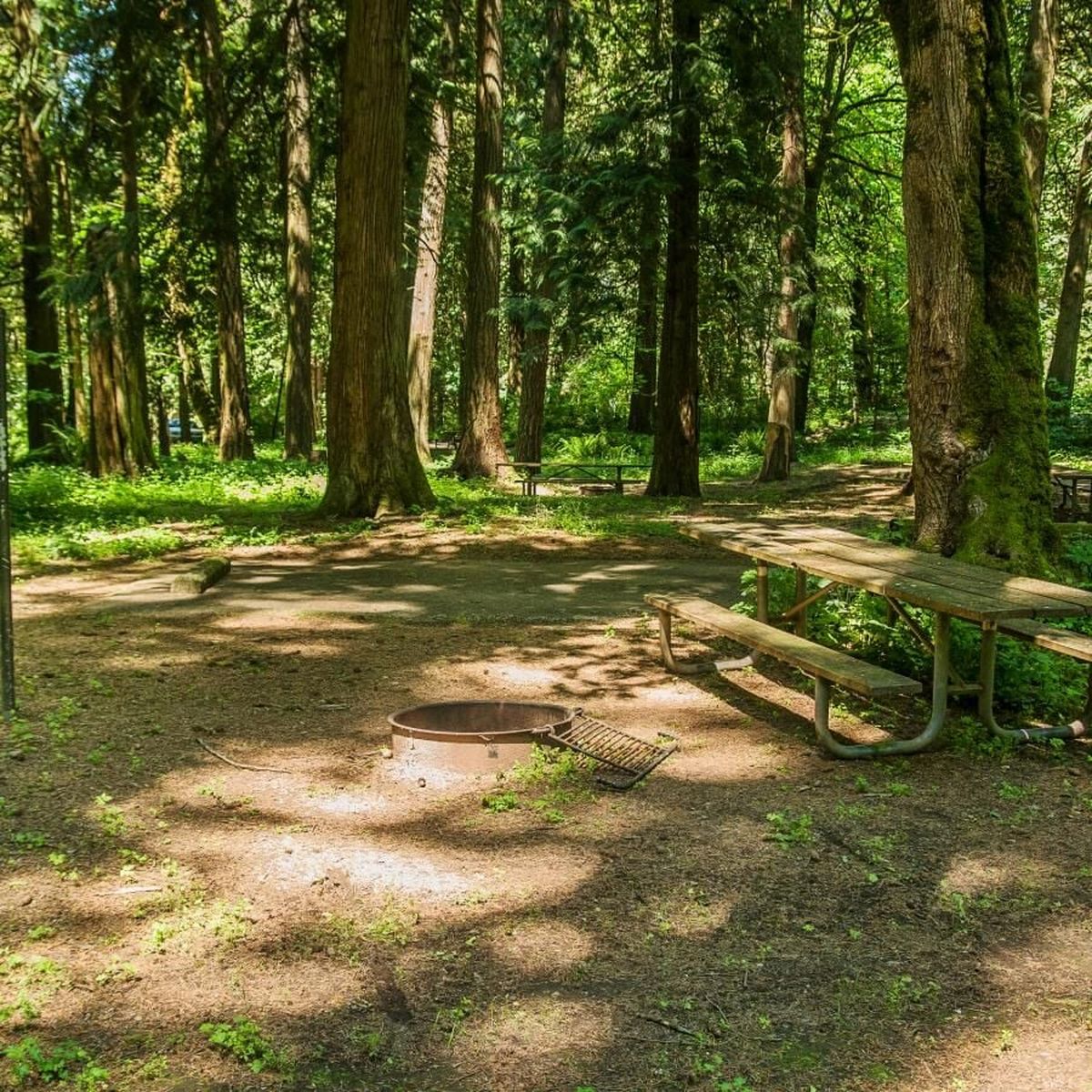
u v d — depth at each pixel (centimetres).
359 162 1455
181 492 1892
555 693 671
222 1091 280
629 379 4131
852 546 714
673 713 629
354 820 464
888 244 3541
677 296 2017
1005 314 831
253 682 691
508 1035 307
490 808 477
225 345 2723
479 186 2336
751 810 476
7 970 334
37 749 546
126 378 2114
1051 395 2738
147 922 368
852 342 3566
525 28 2645
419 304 2803
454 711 577
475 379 2383
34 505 1638
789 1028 311
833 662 536
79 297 1833
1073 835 447
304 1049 299
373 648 789
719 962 347
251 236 1948
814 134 2983
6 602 579
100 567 1169
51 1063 286
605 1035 308
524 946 356
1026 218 830
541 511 1611
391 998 325
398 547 1295
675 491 2055
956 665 638
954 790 500
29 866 409
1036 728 584
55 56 1830
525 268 3528
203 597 991
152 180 2588
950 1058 296
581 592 1017
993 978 338
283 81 1820
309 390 2839
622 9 2344
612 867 417
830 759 544
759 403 3272
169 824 454
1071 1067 291
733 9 1884
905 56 854
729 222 2092
